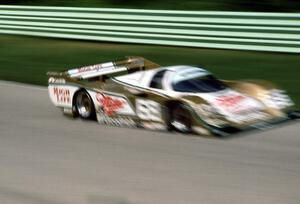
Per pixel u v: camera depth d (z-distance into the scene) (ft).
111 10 126.52
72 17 133.90
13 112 74.43
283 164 45.01
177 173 43.70
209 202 36.83
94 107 66.44
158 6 156.97
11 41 140.97
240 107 56.29
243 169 43.96
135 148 52.26
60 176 44.55
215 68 97.86
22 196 40.01
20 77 103.96
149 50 117.50
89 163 47.98
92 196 39.24
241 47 107.45
